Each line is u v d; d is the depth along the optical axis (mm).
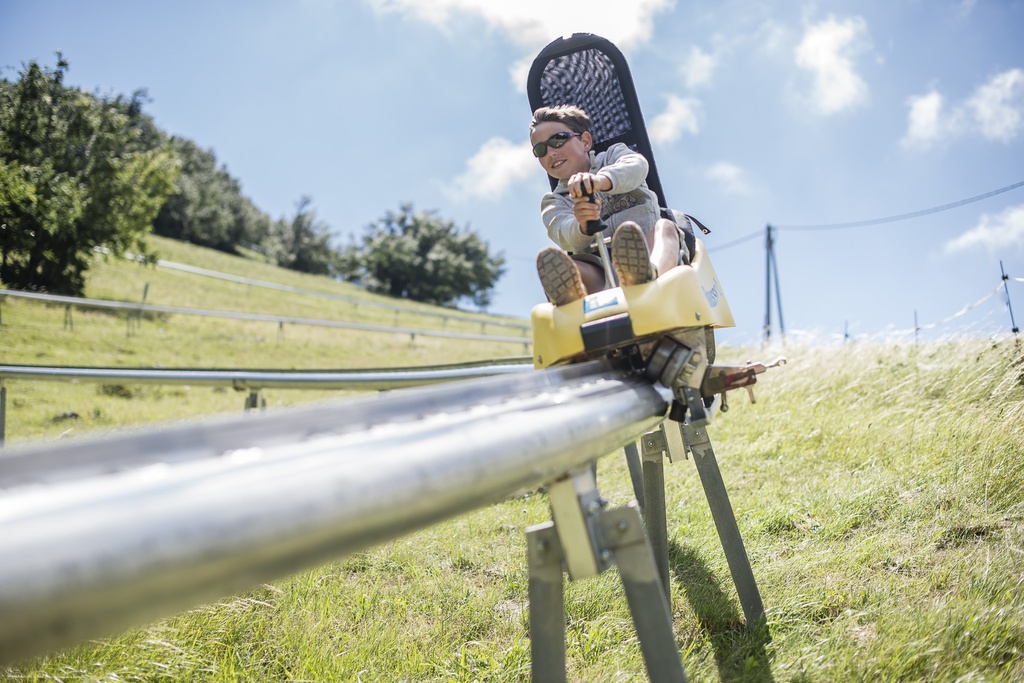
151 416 11219
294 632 2988
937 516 3527
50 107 30094
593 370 1968
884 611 2701
